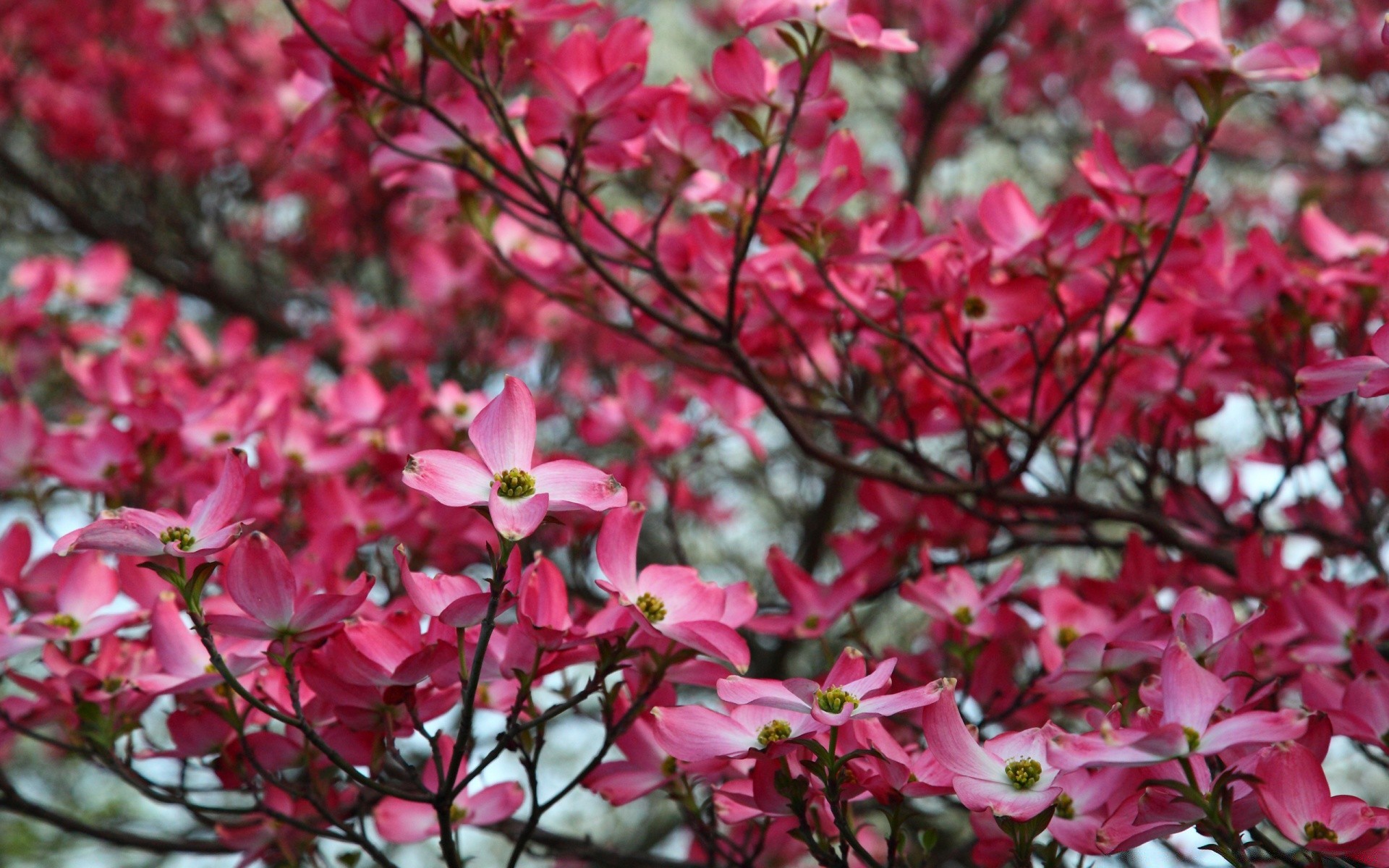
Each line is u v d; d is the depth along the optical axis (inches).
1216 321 66.6
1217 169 154.7
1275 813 49.9
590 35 61.3
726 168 62.8
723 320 66.0
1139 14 147.1
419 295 116.3
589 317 66.6
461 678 51.7
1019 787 50.9
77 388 93.4
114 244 104.4
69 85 136.4
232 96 140.0
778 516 126.8
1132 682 62.4
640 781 56.4
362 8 60.9
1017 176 155.3
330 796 59.2
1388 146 143.6
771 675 96.8
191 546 52.4
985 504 70.6
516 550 52.1
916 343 66.8
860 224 68.0
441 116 61.2
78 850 107.0
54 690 58.5
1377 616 59.5
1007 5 134.0
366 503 67.9
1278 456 72.4
